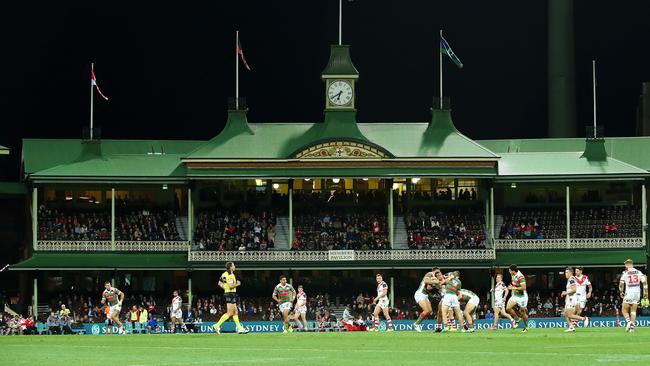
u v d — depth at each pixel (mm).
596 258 91375
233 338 48969
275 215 95375
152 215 95250
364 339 46688
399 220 94875
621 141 101688
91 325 84750
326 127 93750
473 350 39188
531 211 96562
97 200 96500
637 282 52250
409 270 93188
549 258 91812
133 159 95438
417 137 94438
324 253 91000
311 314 88812
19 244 100000
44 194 96188
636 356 35781
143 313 83625
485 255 91000
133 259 91562
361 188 96750
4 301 95312
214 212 95375
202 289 94062
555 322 85250
